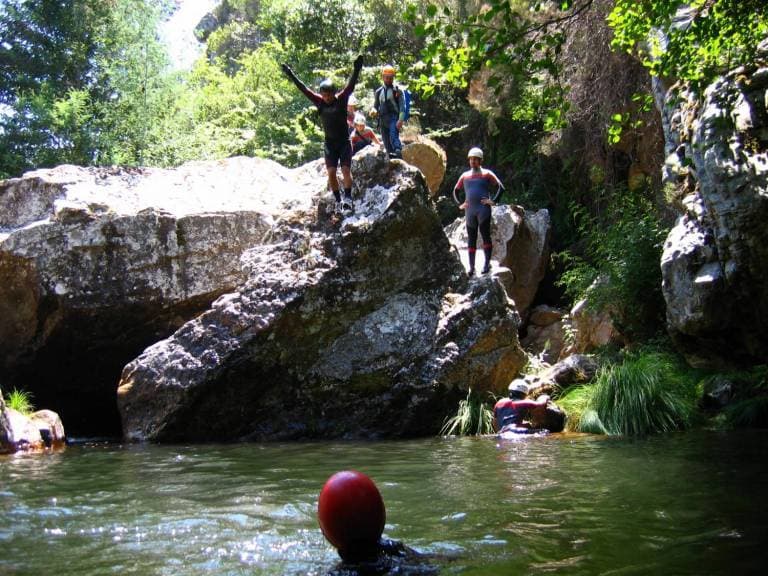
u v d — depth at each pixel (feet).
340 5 78.79
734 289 29.50
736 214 27.63
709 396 31.45
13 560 13.37
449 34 19.43
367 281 34.86
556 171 62.18
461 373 34.22
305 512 17.07
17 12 83.10
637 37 23.35
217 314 34.17
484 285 35.55
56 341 39.42
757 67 28.86
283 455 27.45
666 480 19.29
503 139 66.69
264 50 92.89
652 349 36.81
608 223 51.21
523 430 31.09
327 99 32.78
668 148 35.17
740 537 13.60
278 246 35.78
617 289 39.32
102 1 85.81
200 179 44.78
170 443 32.81
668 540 13.57
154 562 13.12
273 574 12.28
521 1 48.06
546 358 44.55
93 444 32.63
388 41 78.23
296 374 33.91
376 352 34.22
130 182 43.24
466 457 25.12
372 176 36.17
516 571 12.00
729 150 27.27
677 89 34.22
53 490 20.39
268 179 45.55
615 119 26.27
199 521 16.19
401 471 22.61
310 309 33.96
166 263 39.63
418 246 35.73
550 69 20.34
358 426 33.83
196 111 84.74
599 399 31.42
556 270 53.93
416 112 67.82
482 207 36.50
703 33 23.21
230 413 33.47
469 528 14.90
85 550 13.99
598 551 13.02
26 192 41.75
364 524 12.65
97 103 78.95
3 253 38.17
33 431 30.96
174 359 33.58
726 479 19.11
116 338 40.19
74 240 38.45
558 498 17.57
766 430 28.25
